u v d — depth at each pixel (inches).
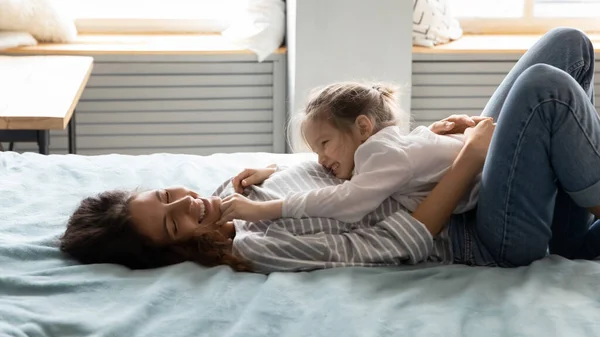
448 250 69.0
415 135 71.1
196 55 136.3
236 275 64.6
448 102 140.2
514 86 64.2
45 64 119.0
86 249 66.7
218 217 68.6
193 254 67.2
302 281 62.4
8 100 95.0
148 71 136.2
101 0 148.6
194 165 91.0
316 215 67.5
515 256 66.1
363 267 65.1
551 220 66.6
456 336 53.9
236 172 89.0
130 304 59.2
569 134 62.4
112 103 136.6
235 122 140.3
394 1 130.8
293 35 131.3
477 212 66.8
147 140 138.8
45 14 136.7
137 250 66.1
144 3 149.7
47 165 90.0
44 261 67.1
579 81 76.6
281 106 140.4
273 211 67.2
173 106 138.0
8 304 58.4
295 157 95.0
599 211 65.1
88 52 134.0
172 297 59.9
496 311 57.7
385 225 67.0
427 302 59.3
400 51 133.0
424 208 67.1
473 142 67.6
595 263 64.5
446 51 137.7
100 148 138.1
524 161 63.5
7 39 130.2
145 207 66.5
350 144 70.4
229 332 54.9
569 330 54.0
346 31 131.0
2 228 72.8
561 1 156.0
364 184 66.6
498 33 155.1
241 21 142.5
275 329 55.5
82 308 58.9
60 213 77.4
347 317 56.0
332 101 70.1
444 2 143.8
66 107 92.6
